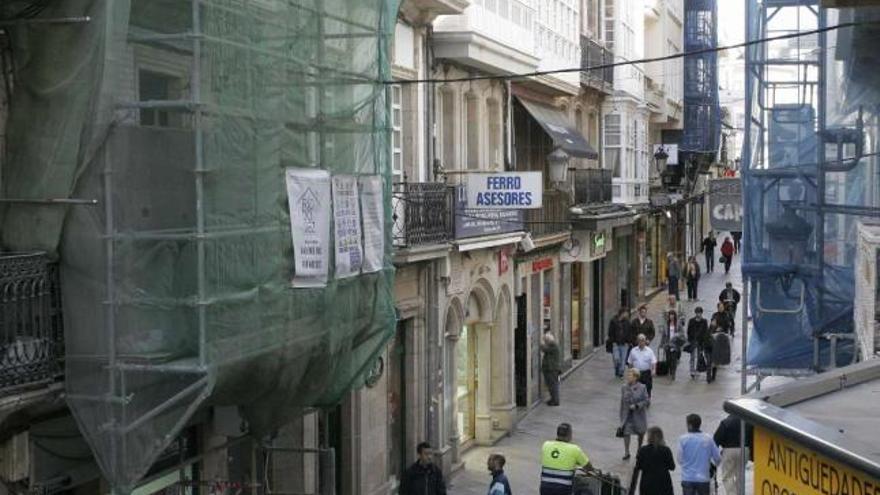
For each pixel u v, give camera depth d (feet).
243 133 55.47
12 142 51.31
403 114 104.01
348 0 68.59
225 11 53.67
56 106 50.70
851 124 93.61
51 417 53.83
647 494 83.87
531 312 140.77
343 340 68.03
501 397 122.62
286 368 60.64
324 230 63.72
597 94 183.52
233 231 54.39
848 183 94.43
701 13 271.28
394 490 98.94
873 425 32.37
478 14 110.11
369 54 72.28
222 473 68.69
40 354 48.67
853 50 85.30
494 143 127.95
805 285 93.91
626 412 108.88
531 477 105.09
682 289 255.29
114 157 49.88
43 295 49.34
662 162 231.91
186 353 52.16
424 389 102.47
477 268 115.14
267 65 57.88
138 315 50.75
